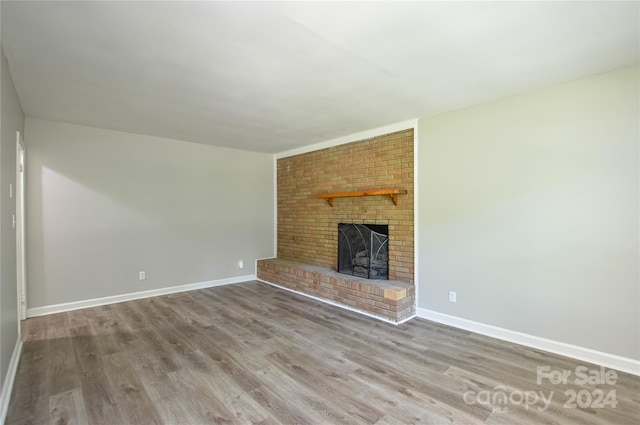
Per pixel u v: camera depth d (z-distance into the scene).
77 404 2.02
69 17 1.73
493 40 2.00
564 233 2.69
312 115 3.55
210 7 1.65
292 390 2.19
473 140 3.23
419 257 3.68
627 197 2.41
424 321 3.54
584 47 2.10
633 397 2.11
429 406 2.01
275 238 5.92
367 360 2.62
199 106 3.24
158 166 4.61
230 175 5.36
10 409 1.96
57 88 2.76
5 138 2.25
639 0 1.60
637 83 2.36
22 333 3.15
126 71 2.42
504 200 3.02
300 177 5.37
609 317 2.49
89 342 2.96
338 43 2.03
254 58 2.22
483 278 3.17
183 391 2.17
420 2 1.62
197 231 4.99
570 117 2.65
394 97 3.00
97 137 4.11
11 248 2.53
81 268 3.99
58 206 3.83
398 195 3.89
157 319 3.59
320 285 4.36
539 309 2.82
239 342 2.98
